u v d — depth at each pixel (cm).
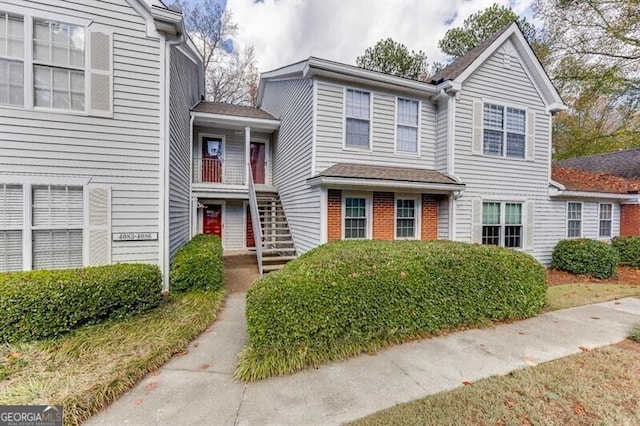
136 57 586
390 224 855
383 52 1808
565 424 253
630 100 1370
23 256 520
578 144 1908
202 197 1054
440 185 815
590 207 1126
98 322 448
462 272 481
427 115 938
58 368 331
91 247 559
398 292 427
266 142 1268
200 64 1133
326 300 380
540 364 360
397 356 382
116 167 575
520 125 996
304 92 874
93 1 554
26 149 520
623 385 312
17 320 391
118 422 260
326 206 771
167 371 342
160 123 605
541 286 552
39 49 523
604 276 878
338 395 299
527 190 1008
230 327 472
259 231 841
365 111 865
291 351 354
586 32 1312
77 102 551
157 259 605
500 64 959
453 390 305
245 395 299
